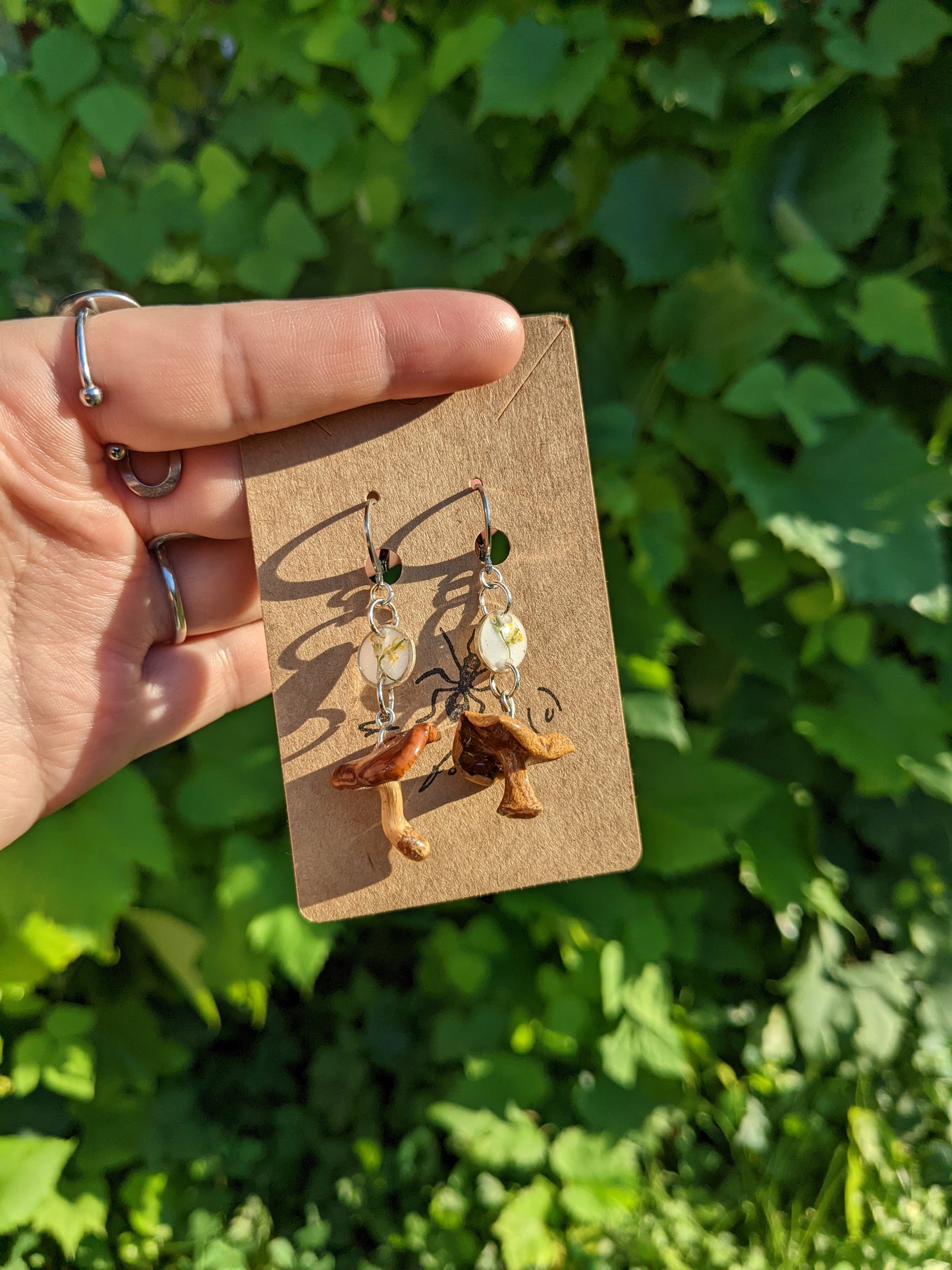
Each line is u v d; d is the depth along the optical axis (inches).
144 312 6.5
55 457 6.6
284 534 6.7
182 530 7.3
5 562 6.8
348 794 6.7
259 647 8.3
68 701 7.4
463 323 6.4
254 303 6.5
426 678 6.7
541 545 6.7
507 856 6.8
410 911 10.4
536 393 6.7
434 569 6.7
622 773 6.8
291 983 10.9
